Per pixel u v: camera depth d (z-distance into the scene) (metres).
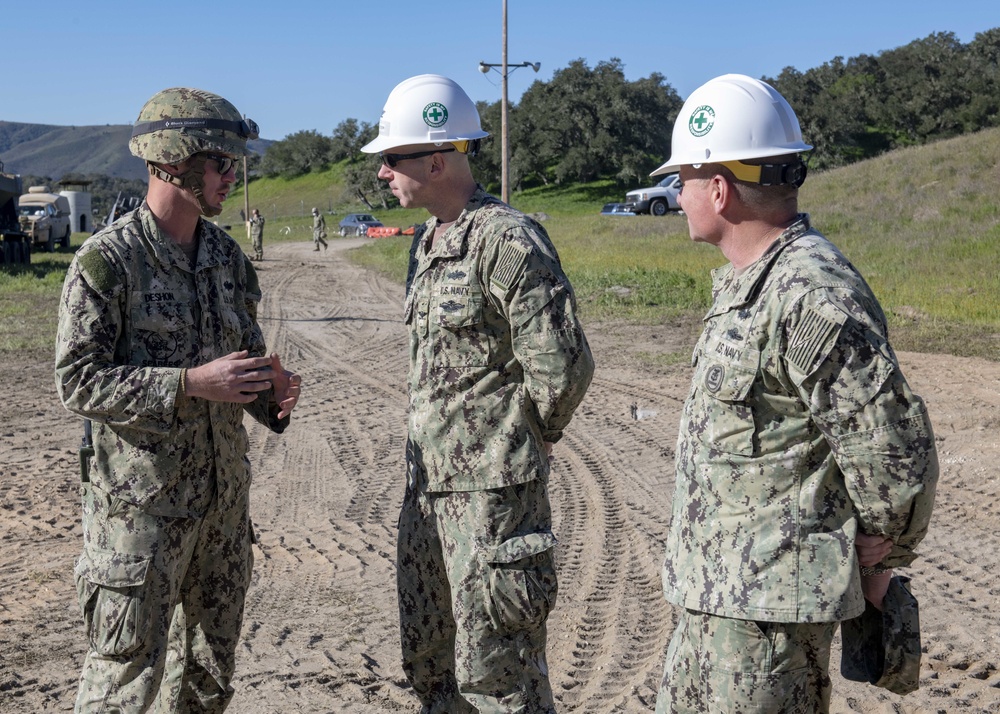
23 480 6.16
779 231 2.12
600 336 11.57
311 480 6.25
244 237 46.12
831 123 66.12
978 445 6.40
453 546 2.65
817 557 1.98
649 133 67.56
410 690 3.49
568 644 3.85
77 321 2.48
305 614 4.18
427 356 2.68
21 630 4.01
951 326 10.92
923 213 18.89
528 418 2.63
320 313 14.74
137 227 2.61
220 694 2.88
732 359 2.03
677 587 2.13
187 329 2.65
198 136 2.58
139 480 2.55
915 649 2.10
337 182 81.81
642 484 5.98
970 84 69.12
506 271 2.52
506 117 25.30
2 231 22.75
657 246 21.45
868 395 1.88
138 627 2.53
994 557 4.62
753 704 2.02
